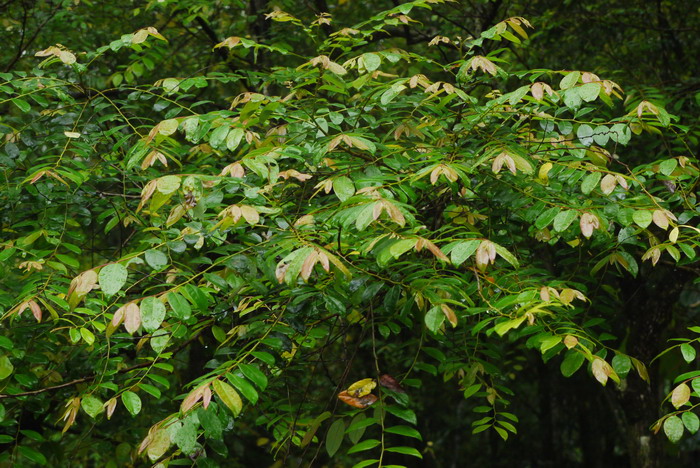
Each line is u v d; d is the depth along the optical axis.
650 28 6.72
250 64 5.59
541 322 2.74
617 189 3.04
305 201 3.32
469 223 3.24
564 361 2.54
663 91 5.75
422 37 6.32
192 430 2.26
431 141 3.39
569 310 3.02
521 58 6.43
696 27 7.07
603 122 3.34
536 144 3.23
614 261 3.16
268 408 3.65
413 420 2.47
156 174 3.79
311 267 2.05
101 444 4.45
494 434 14.70
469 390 3.33
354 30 3.54
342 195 2.44
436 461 13.58
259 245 2.62
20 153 3.49
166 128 2.63
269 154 2.82
